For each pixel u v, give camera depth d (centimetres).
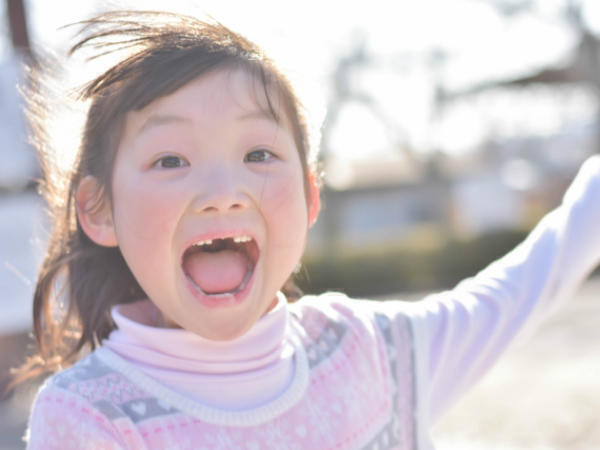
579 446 203
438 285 836
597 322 408
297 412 65
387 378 71
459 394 75
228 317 59
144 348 63
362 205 1315
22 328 266
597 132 1080
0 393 262
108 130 62
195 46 61
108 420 60
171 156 60
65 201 70
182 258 60
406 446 71
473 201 1262
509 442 212
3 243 261
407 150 1109
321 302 74
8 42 259
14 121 251
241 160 61
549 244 80
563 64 922
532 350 348
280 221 61
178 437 61
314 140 71
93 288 72
